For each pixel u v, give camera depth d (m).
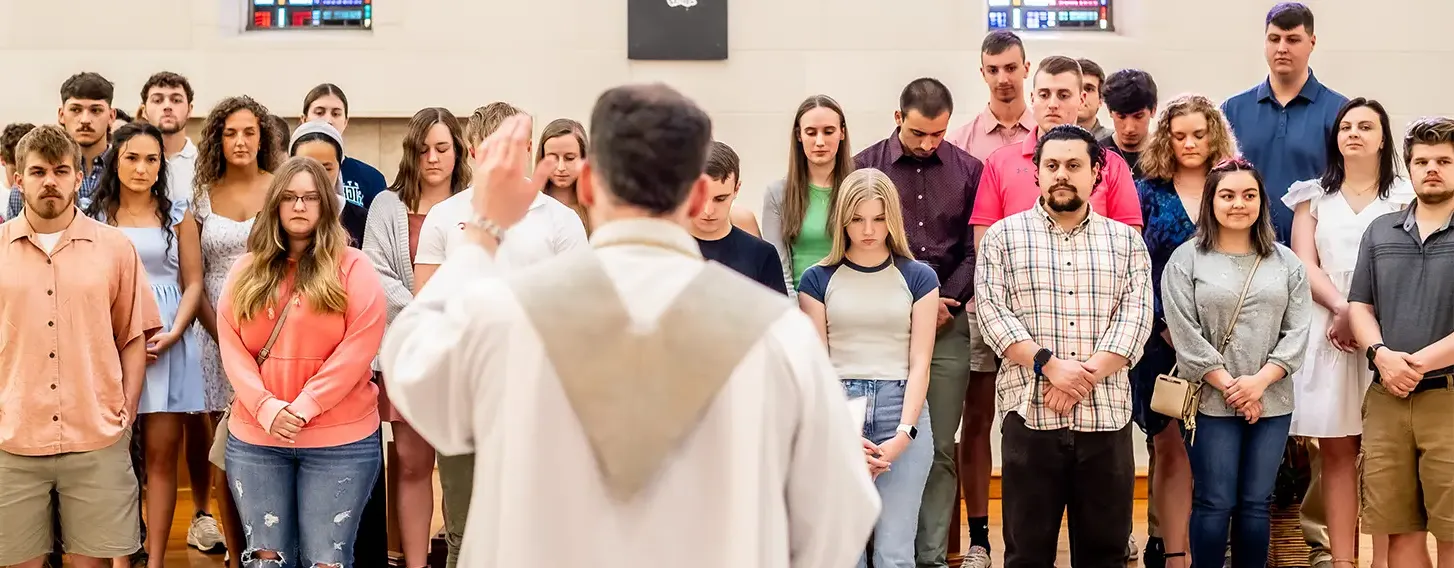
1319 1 5.92
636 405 1.49
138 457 4.44
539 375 1.48
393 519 4.30
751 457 1.48
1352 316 3.92
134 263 3.83
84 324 3.67
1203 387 3.81
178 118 4.84
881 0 5.91
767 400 1.50
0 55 5.83
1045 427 3.60
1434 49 5.94
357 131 5.95
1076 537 3.71
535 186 1.64
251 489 3.53
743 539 1.47
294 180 3.57
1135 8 6.03
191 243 4.16
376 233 4.00
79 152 3.74
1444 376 3.73
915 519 3.72
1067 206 3.64
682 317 1.50
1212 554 3.77
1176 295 3.87
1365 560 4.47
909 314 3.79
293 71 5.90
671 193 1.56
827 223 4.04
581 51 5.90
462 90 5.91
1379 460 3.85
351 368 3.54
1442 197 3.78
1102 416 3.59
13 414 3.60
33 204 3.63
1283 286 3.82
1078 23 6.11
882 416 3.71
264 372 3.57
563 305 1.50
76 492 3.68
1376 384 3.89
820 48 5.92
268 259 3.58
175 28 5.87
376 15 5.91
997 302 3.70
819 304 3.81
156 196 4.12
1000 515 5.13
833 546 1.56
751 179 5.92
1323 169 4.50
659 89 1.60
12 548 3.61
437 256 3.72
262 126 4.23
